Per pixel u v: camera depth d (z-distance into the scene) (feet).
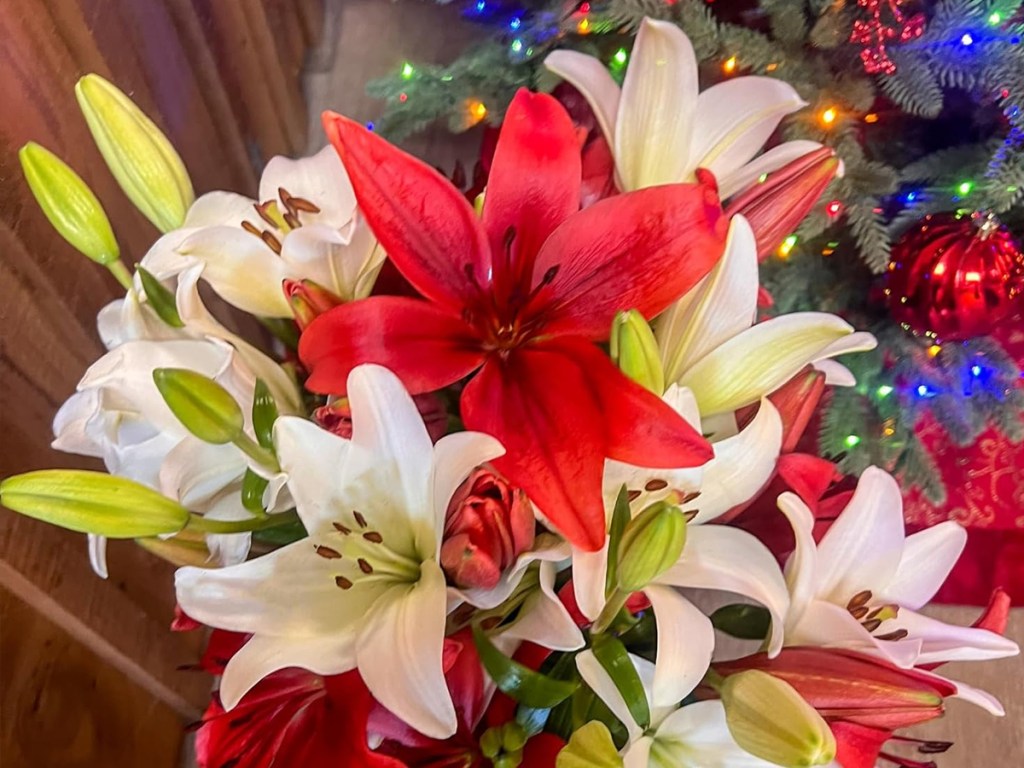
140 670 2.32
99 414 1.26
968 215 2.76
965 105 2.99
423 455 1.06
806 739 1.02
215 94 3.13
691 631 1.13
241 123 3.43
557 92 2.63
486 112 3.21
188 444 1.23
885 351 2.95
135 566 2.33
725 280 1.20
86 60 2.24
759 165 1.36
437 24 4.29
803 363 1.22
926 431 3.16
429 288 1.11
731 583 1.16
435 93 3.20
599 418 1.07
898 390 2.91
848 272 3.05
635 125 1.30
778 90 1.32
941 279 2.64
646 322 1.12
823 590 1.27
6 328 1.80
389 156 1.03
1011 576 2.93
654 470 1.17
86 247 1.28
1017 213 2.99
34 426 1.90
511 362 1.15
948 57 2.69
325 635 1.12
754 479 1.24
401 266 1.09
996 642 1.26
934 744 1.36
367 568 1.15
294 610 1.13
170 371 1.05
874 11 2.69
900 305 2.77
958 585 2.95
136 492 1.09
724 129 1.34
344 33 4.31
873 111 3.03
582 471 1.05
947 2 2.68
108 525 1.08
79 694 2.14
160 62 2.69
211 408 1.07
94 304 2.21
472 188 1.60
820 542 1.26
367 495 1.11
